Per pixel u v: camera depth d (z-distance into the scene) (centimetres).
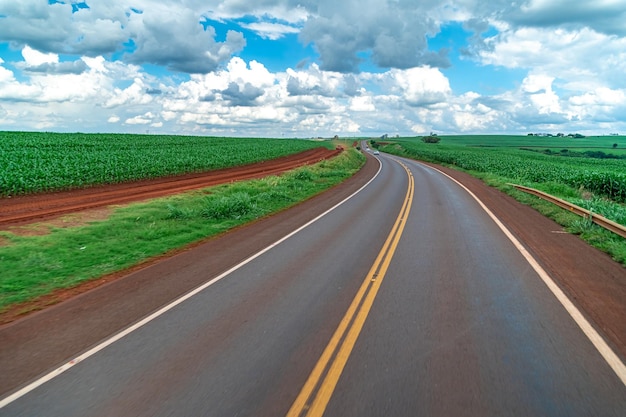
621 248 952
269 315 604
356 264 867
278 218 1513
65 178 2369
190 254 1005
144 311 634
